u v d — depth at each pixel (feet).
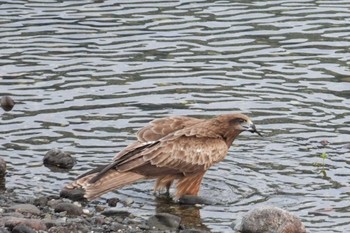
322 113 60.54
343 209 49.21
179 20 75.20
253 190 51.60
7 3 78.89
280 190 51.47
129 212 48.44
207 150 51.16
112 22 75.10
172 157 50.34
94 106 61.46
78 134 57.62
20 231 43.86
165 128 51.60
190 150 50.75
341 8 77.41
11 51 69.82
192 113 60.54
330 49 70.03
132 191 51.72
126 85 64.54
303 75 65.98
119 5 78.59
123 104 61.77
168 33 72.90
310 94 63.16
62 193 49.96
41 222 44.86
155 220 46.83
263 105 61.72
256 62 68.13
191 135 51.16
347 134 57.67
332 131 58.13
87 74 66.23
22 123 58.95
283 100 62.39
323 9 77.20
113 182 48.96
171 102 62.13
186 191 50.93
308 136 57.57
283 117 60.08
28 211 47.09
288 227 45.93
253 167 54.13
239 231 46.50
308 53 69.51
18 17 75.97
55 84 64.59
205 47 70.49
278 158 55.11
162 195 51.34
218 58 68.74
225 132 52.39
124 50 70.13
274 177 52.90
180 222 47.26
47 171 53.11
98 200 50.21
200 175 51.06
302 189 51.47
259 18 75.41
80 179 49.21
